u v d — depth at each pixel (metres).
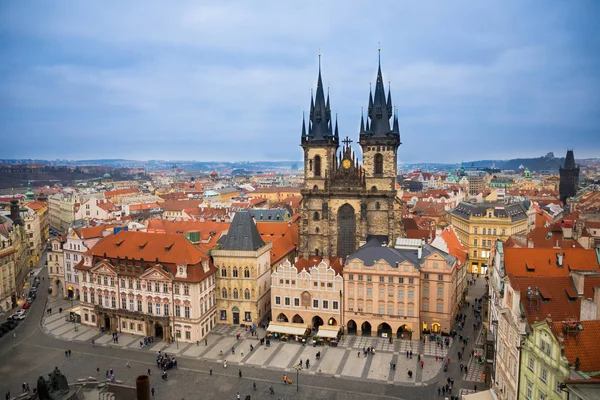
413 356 120.25
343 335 135.00
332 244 171.00
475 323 141.00
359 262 133.38
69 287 168.88
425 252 138.12
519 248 99.25
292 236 190.00
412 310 130.12
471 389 102.25
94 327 143.12
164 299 132.62
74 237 164.12
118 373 111.75
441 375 109.62
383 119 165.75
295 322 140.88
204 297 135.38
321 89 174.00
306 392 102.81
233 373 112.19
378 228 168.00
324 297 137.12
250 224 145.50
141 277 134.38
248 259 140.50
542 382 65.94
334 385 105.88
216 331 139.00
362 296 133.88
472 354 119.62
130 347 127.94
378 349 125.00
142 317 134.38
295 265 146.25
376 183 166.50
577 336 62.88
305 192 171.25
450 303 131.62
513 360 76.50
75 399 89.56
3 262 155.75
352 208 169.38
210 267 139.88
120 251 142.00
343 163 170.62
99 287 141.75
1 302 154.12
